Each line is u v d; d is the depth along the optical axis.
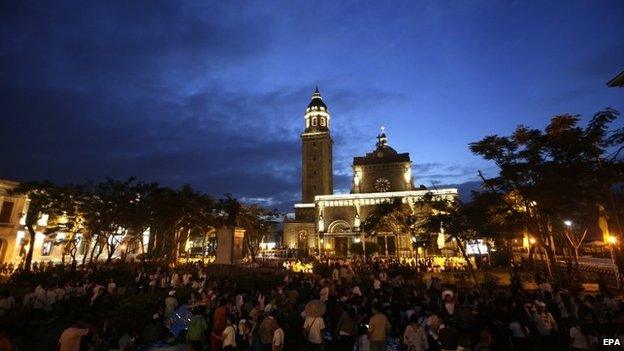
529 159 24.27
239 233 33.69
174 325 13.42
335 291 17.19
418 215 49.62
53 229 37.41
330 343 12.82
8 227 40.88
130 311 13.70
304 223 74.38
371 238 64.19
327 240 69.69
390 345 12.91
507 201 26.97
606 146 20.73
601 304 12.77
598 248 39.72
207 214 45.22
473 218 26.86
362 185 77.56
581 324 11.22
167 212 39.31
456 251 50.16
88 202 37.62
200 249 74.75
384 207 42.72
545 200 23.09
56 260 46.25
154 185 39.41
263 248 73.88
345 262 41.91
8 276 33.19
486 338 8.37
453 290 18.09
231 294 15.05
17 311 14.23
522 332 10.29
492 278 24.95
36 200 35.94
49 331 14.35
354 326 10.73
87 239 39.62
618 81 15.09
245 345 11.70
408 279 28.80
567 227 30.48
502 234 28.31
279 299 15.10
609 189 20.86
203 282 20.94
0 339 8.81
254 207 57.06
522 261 38.59
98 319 14.91
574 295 15.49
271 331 10.53
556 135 22.84
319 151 85.31
